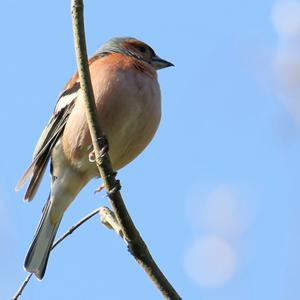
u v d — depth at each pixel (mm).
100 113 9672
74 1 7242
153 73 10297
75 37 7379
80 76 7527
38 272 10047
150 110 10047
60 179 10484
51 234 10500
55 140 10422
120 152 10227
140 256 7422
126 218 7500
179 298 7273
